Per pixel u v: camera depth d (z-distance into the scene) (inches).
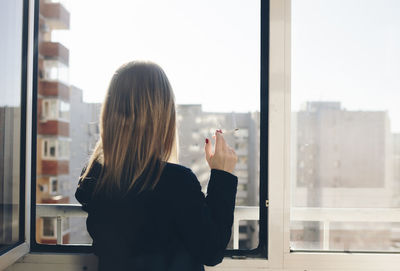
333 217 44.7
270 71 43.1
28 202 45.2
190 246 25.8
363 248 44.0
